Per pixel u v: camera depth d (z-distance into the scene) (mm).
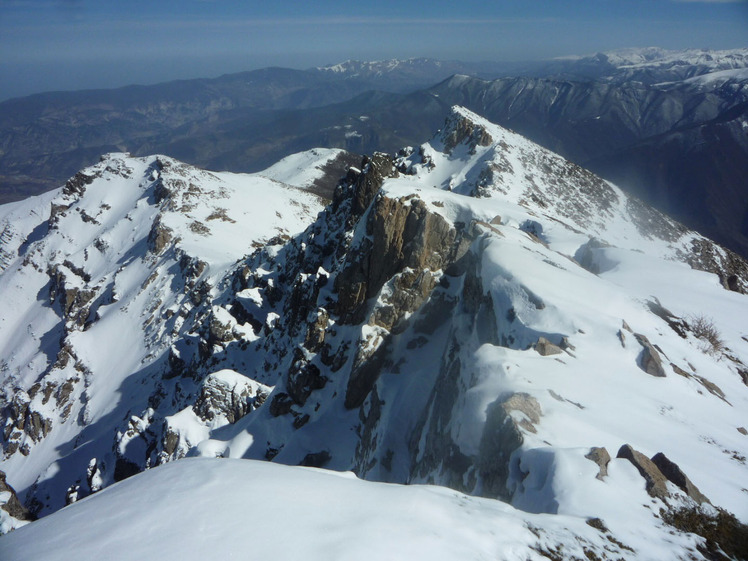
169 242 109625
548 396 18906
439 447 22984
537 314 26672
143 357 84750
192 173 144750
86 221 139625
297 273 66188
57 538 10438
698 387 23766
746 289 53969
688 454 17344
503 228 40312
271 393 43375
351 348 41188
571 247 48125
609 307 29391
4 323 127188
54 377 93188
